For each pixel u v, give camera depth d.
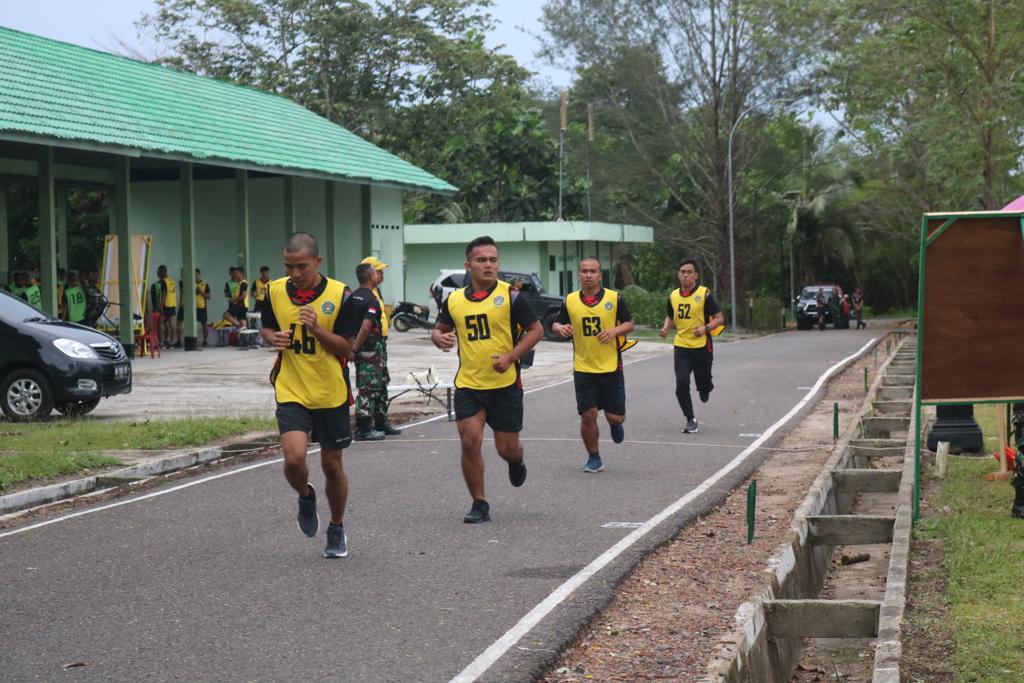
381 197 38.09
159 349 28.61
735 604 6.67
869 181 59.22
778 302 52.31
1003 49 25.66
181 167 29.08
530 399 18.86
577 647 6.00
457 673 5.50
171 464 12.44
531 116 52.28
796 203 64.44
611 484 10.80
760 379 22.27
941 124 27.05
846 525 8.77
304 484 7.75
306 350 7.66
